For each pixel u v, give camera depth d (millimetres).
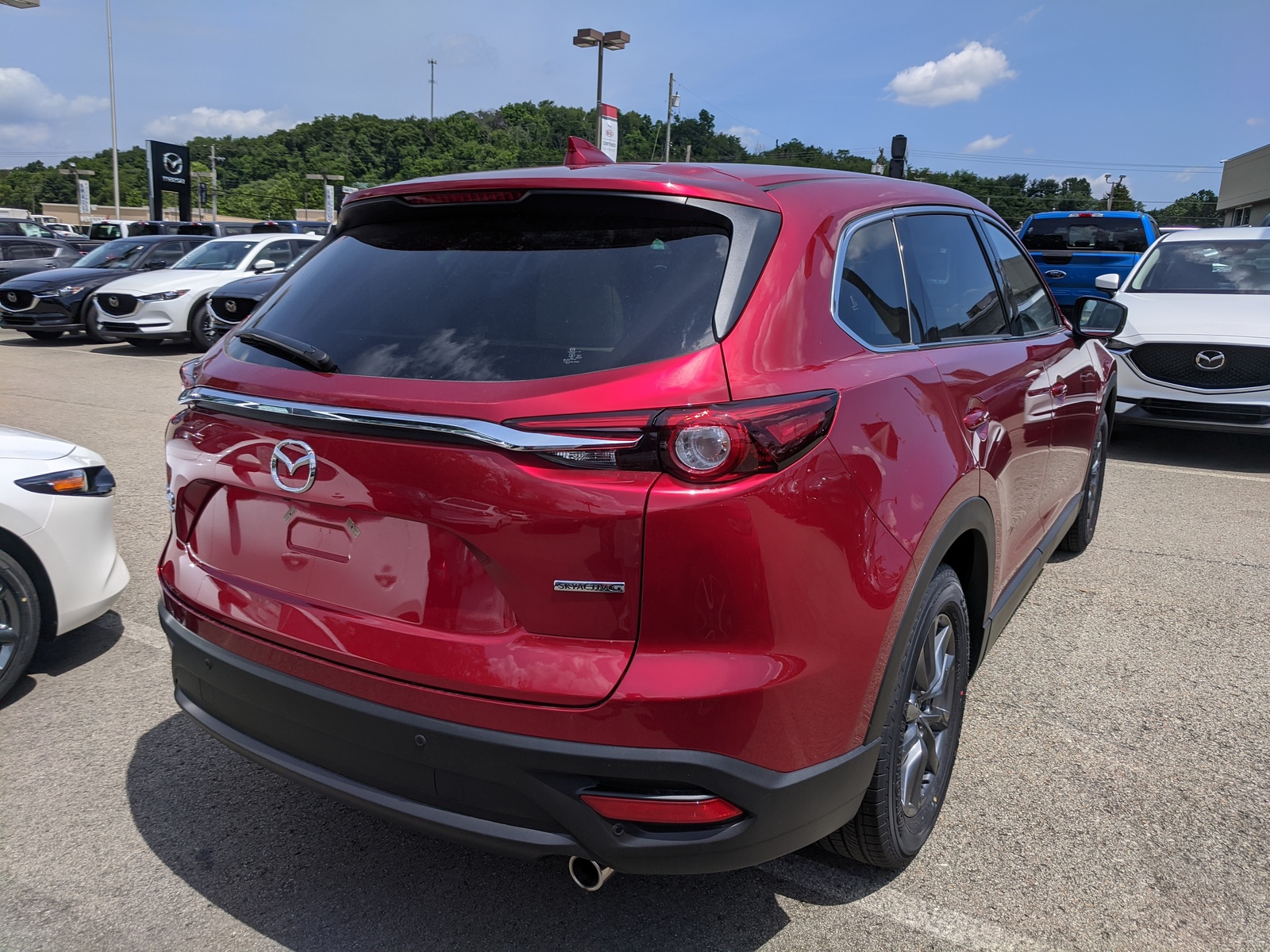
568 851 1894
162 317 13242
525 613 1868
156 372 11867
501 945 2258
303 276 2467
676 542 1774
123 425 8461
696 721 1807
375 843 2674
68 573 3574
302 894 2441
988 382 2805
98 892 2439
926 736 2514
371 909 2385
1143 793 2893
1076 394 3957
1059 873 2516
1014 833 2689
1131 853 2598
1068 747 3158
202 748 3172
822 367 2068
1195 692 3564
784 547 1848
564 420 1799
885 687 2133
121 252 16219
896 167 10836
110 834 2689
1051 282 12906
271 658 2154
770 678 1846
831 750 2021
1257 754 3125
